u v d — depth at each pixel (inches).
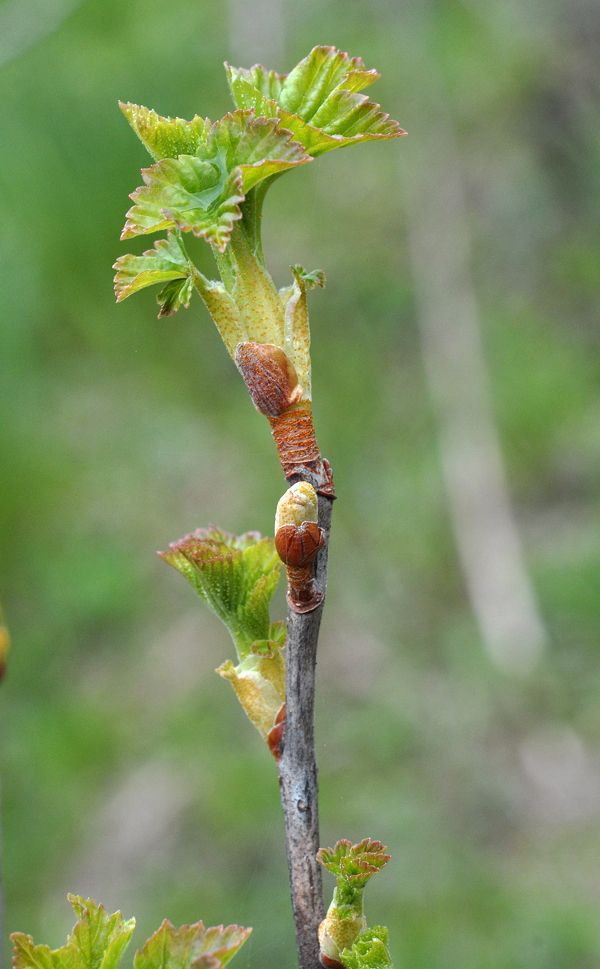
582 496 60.1
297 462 12.6
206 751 50.6
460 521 59.3
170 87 47.8
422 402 64.7
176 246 13.0
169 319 55.4
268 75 13.1
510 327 67.5
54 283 45.0
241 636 13.7
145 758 51.7
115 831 48.5
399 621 56.7
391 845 45.8
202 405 60.4
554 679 51.9
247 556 13.8
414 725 51.0
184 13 53.1
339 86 13.0
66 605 57.2
